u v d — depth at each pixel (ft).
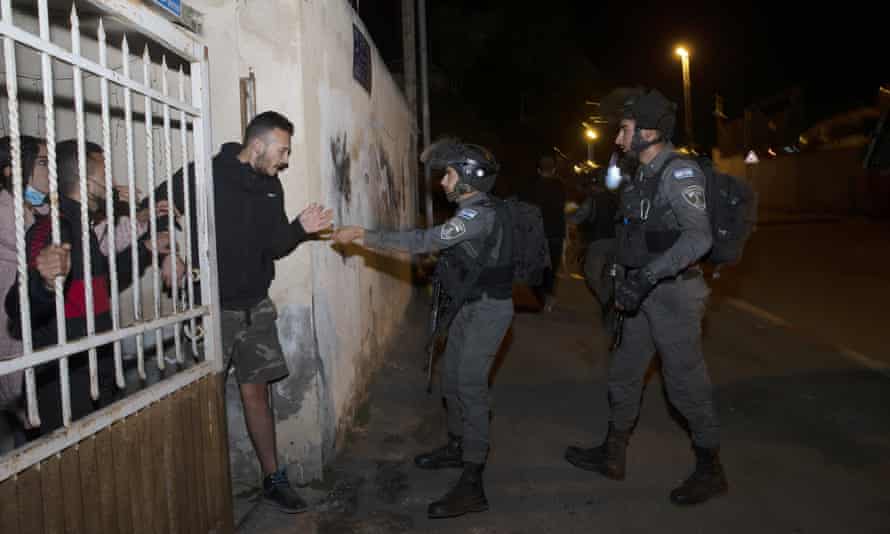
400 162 26.68
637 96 10.59
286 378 11.18
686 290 10.62
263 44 10.84
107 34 10.66
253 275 10.02
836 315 24.43
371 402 15.17
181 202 9.52
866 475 11.83
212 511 8.73
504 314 10.89
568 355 19.74
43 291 7.22
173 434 7.80
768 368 18.13
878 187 70.49
